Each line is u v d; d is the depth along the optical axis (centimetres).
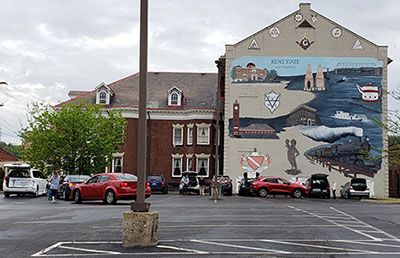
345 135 4106
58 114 4103
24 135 4122
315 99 4156
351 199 3612
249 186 3675
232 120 4159
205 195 3906
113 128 4259
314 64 4188
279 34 4222
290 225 1477
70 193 2880
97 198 2500
